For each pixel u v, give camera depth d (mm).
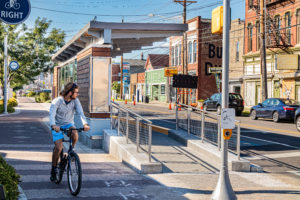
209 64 45906
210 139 10805
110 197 5965
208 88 45906
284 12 30859
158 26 12727
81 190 6352
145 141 8906
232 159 8852
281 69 29250
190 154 10367
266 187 7082
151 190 6527
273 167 9266
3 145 11695
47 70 36500
